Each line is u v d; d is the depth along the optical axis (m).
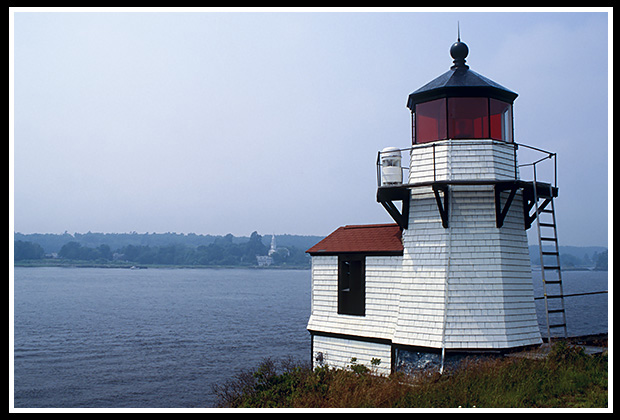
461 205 15.49
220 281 168.25
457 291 15.17
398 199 16.53
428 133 16.36
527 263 16.19
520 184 14.84
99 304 79.81
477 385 12.78
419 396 12.79
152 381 30.33
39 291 105.81
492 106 15.98
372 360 16.69
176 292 110.38
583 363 13.42
